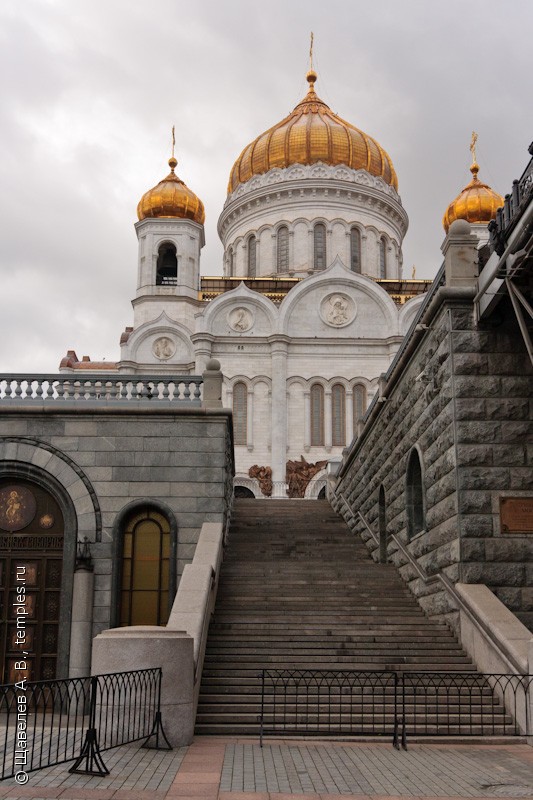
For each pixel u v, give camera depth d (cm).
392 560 2402
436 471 1928
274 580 2211
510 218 1634
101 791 1004
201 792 1009
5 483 2222
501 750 1319
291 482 5106
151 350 5597
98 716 1312
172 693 1331
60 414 2234
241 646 1745
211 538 2081
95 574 2142
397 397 2367
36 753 1227
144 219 6047
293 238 6438
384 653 1708
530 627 1708
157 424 2241
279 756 1247
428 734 1398
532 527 1761
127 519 2205
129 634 1345
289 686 1508
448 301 1872
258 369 5344
